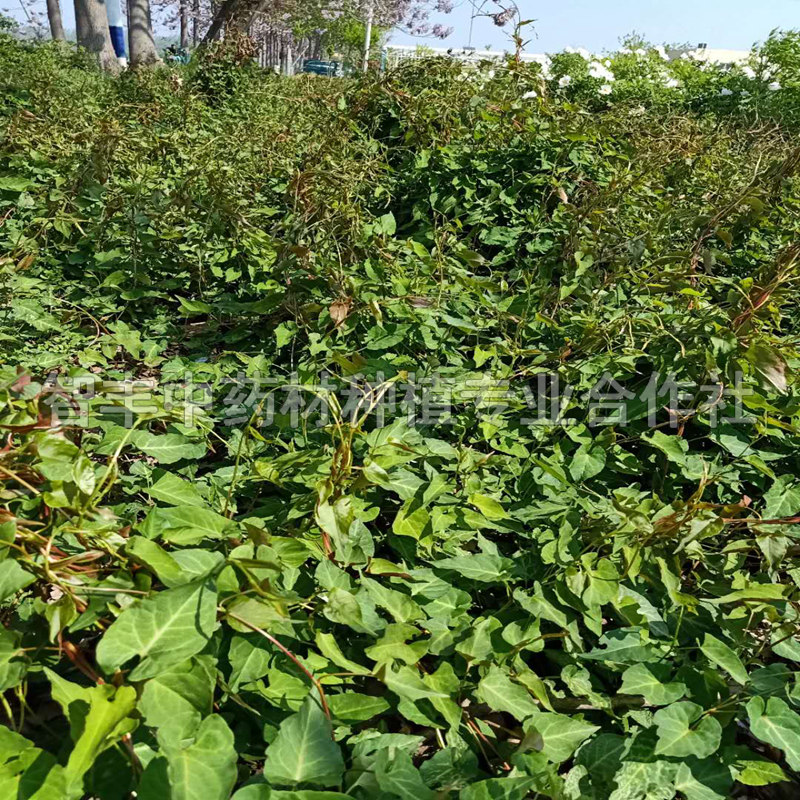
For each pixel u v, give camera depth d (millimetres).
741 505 1933
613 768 1652
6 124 5688
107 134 4629
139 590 1522
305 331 3471
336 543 1839
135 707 1303
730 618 1996
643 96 9898
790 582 2277
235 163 5086
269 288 3533
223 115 8758
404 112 5340
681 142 5574
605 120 5391
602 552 2207
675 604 1933
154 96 8859
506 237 4477
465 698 1826
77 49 15797
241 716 1686
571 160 4797
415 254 3729
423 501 2143
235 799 1270
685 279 3418
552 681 1979
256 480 2381
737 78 10586
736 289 2748
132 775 1345
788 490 2432
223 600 1555
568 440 2656
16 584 1444
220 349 3699
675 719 1711
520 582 2211
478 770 1576
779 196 4434
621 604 1938
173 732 1312
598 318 3230
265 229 4473
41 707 1647
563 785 1514
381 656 1727
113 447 2254
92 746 1183
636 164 4988
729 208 3840
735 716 1809
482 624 1904
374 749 1598
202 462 2844
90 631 1740
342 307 2996
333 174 3930
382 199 5023
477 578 2084
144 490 2191
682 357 2721
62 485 1581
